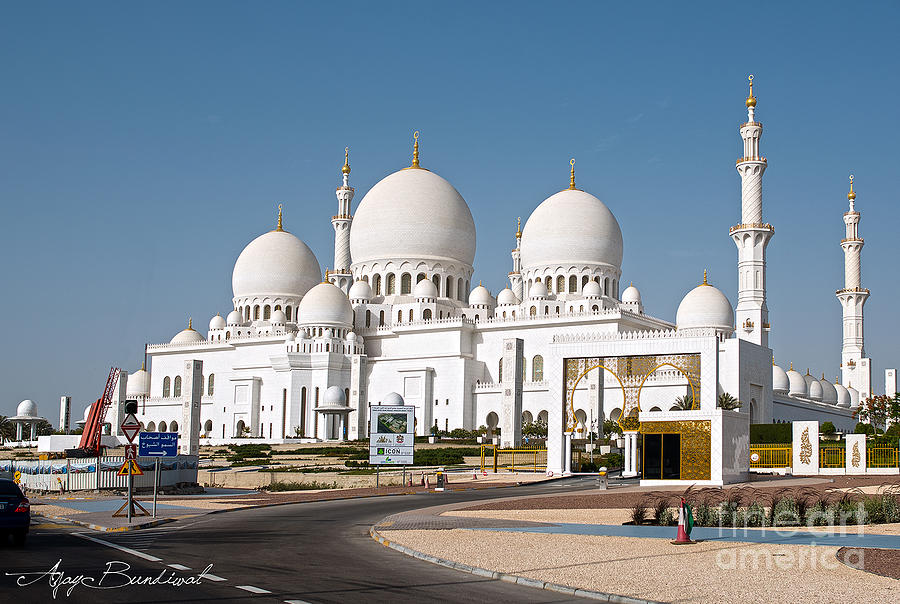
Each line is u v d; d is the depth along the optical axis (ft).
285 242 611.47
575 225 531.91
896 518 140.36
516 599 80.69
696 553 105.81
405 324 521.24
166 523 151.84
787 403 468.75
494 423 490.90
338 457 369.71
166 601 78.38
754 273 435.94
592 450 366.84
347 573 94.12
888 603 76.07
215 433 565.53
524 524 140.46
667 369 419.95
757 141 443.73
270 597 80.07
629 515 153.89
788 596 79.71
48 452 469.98
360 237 570.05
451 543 115.75
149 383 625.41
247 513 172.24
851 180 590.14
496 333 503.61
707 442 242.78
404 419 242.37
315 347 525.34
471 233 575.38
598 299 506.89
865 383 575.79
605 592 82.33
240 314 599.57
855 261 584.81
